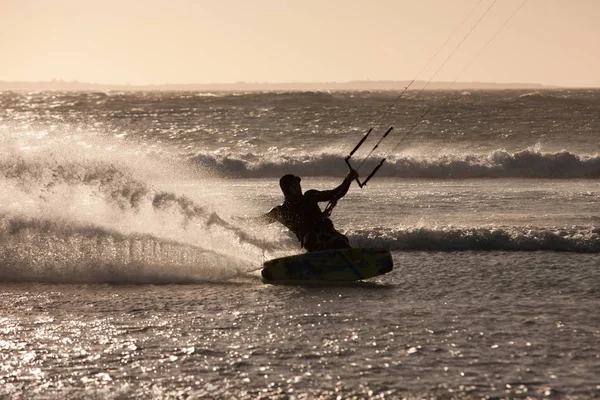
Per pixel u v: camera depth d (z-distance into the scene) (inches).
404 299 1117.7
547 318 986.7
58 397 718.5
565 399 698.2
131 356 840.3
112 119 6190.9
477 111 6082.7
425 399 702.5
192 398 713.0
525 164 3307.1
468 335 909.2
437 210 1951.3
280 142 4510.3
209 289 1211.2
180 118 6048.2
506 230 1557.6
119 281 1275.8
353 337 907.4
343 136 4788.4
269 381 754.8
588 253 1461.6
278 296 1152.2
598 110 6087.6
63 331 946.1
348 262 1257.4
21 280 1270.9
